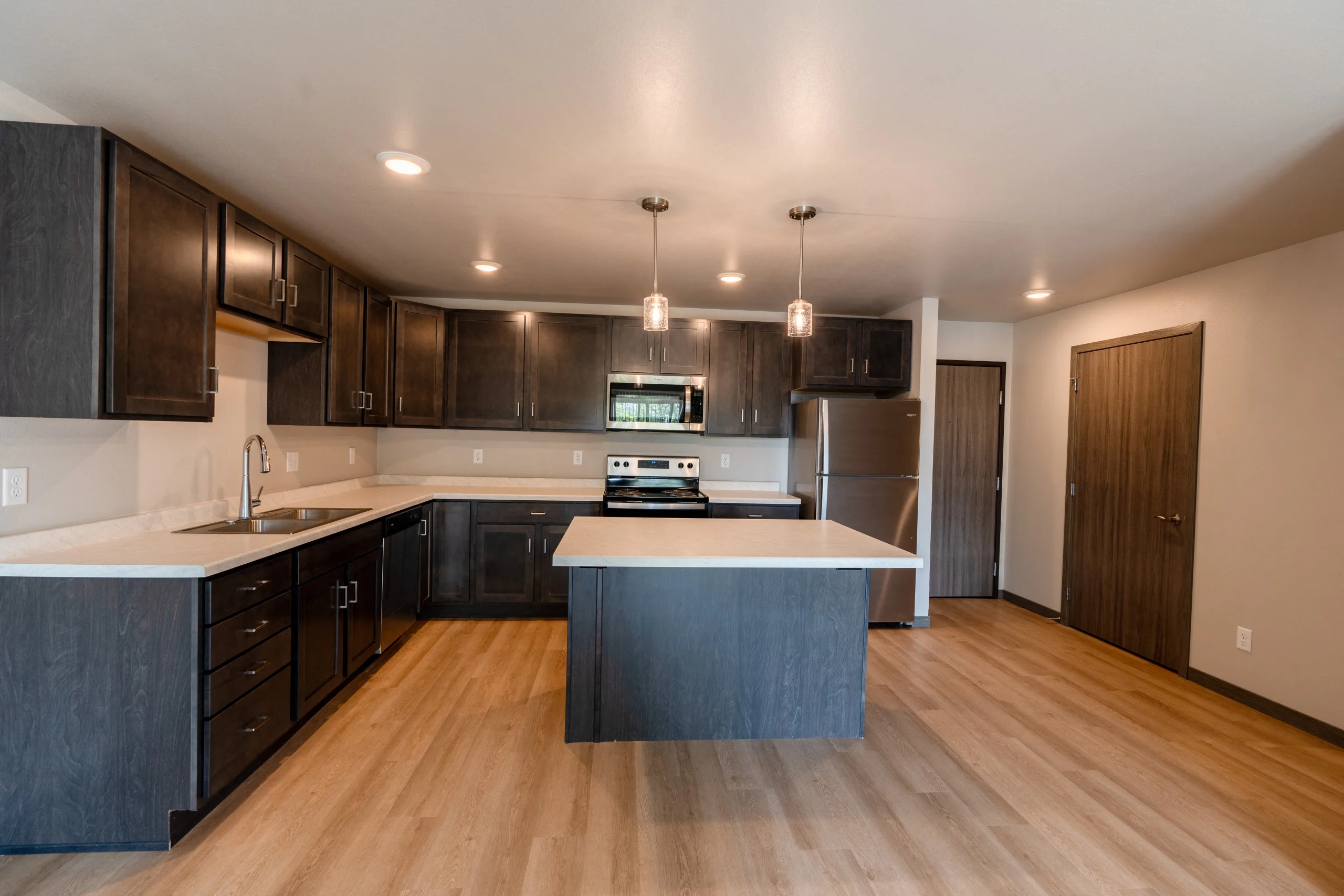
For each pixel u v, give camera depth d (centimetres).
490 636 388
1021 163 217
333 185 248
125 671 187
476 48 159
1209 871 187
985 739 267
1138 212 260
